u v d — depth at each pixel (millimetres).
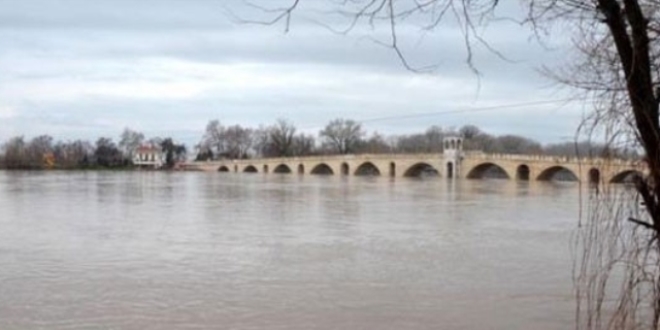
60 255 36281
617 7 7395
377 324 23078
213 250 38812
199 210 66250
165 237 44531
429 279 30453
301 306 25281
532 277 30953
